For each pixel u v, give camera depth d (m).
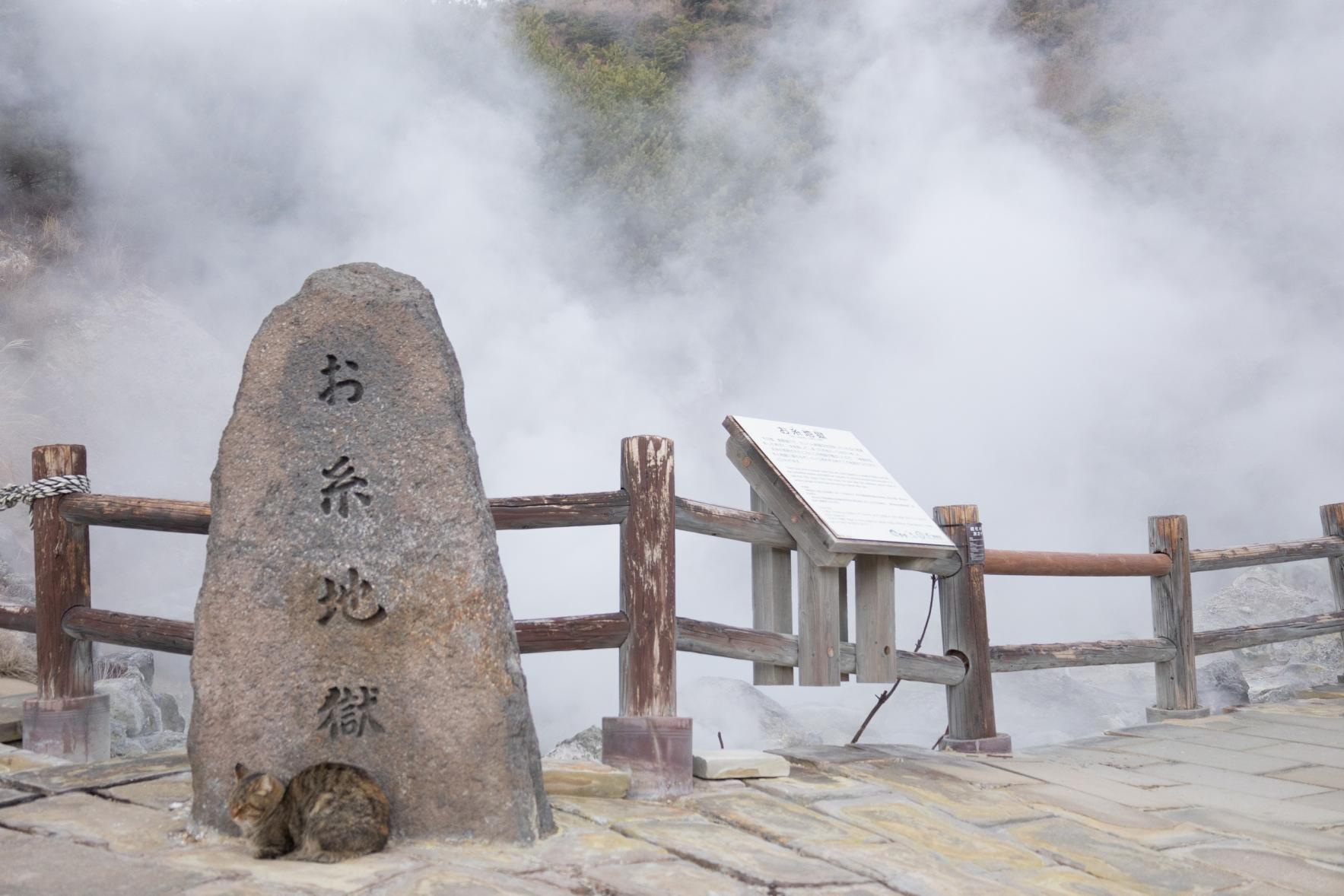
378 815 2.95
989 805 4.09
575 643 3.96
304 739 3.15
